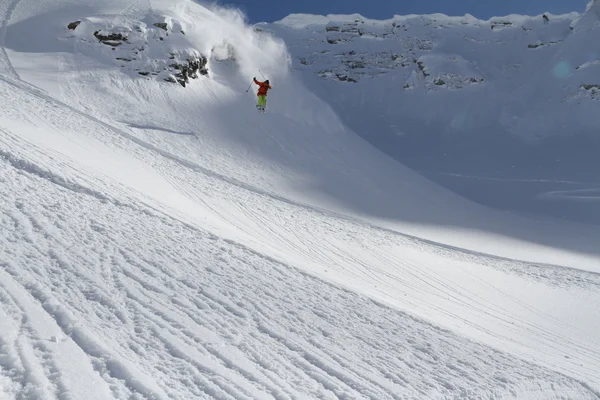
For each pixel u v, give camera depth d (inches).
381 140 2760.8
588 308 598.5
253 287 250.2
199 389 139.1
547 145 2608.3
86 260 223.3
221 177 896.9
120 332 162.1
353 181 1212.5
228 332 183.9
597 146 2539.4
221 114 1305.4
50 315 161.2
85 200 337.7
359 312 256.2
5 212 260.8
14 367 126.7
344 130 1603.1
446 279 590.2
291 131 1387.8
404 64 4109.3
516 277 706.8
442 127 3065.9
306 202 942.4
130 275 218.8
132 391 129.4
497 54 4040.4
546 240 1127.6
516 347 317.4
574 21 3932.1
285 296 249.9
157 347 158.2
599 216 1421.0
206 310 201.2
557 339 422.3
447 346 236.1
